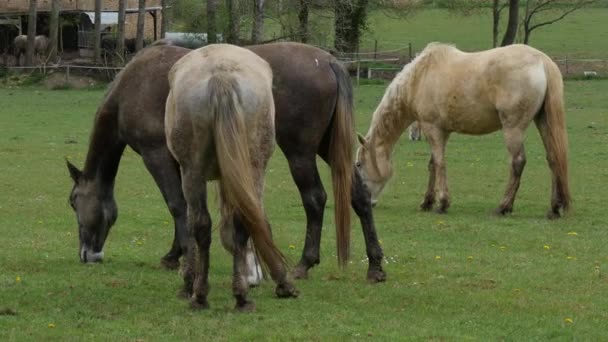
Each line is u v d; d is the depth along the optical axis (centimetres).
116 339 784
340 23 4866
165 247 1295
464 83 1569
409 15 6575
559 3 5706
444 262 1173
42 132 2911
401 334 812
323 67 978
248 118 802
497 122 1578
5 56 5197
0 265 1124
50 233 1397
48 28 5628
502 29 7025
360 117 3325
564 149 1505
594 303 945
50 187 1912
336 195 977
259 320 844
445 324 851
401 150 2527
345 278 1057
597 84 4603
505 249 1270
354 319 859
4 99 4062
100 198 1113
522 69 1512
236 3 4512
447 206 1616
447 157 2384
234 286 866
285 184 1970
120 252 1243
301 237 1379
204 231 841
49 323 836
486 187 1920
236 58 826
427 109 1603
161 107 977
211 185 1784
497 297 963
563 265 1150
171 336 793
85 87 4659
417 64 1606
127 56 5128
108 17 5619
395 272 1102
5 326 825
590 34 6762
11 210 1625
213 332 803
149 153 986
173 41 1056
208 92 795
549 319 876
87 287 991
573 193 1812
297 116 971
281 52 980
